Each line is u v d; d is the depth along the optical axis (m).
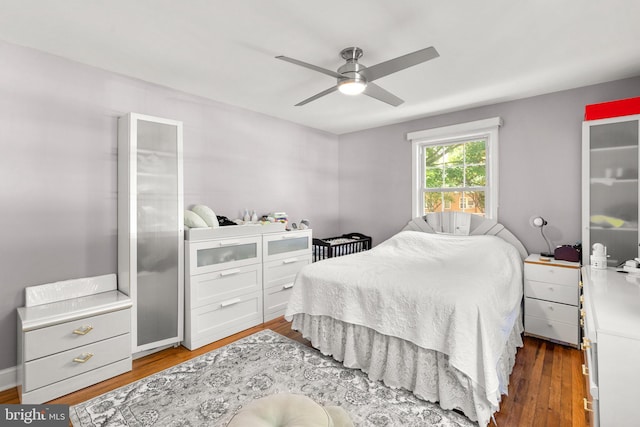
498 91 3.08
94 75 2.52
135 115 2.44
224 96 3.25
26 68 2.20
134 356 2.48
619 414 1.28
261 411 1.24
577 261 2.76
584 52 2.28
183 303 2.68
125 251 2.48
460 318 1.75
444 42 2.14
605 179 2.57
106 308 2.17
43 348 1.91
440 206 4.00
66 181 2.38
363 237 4.68
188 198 3.16
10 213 2.15
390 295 2.05
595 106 2.60
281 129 4.10
